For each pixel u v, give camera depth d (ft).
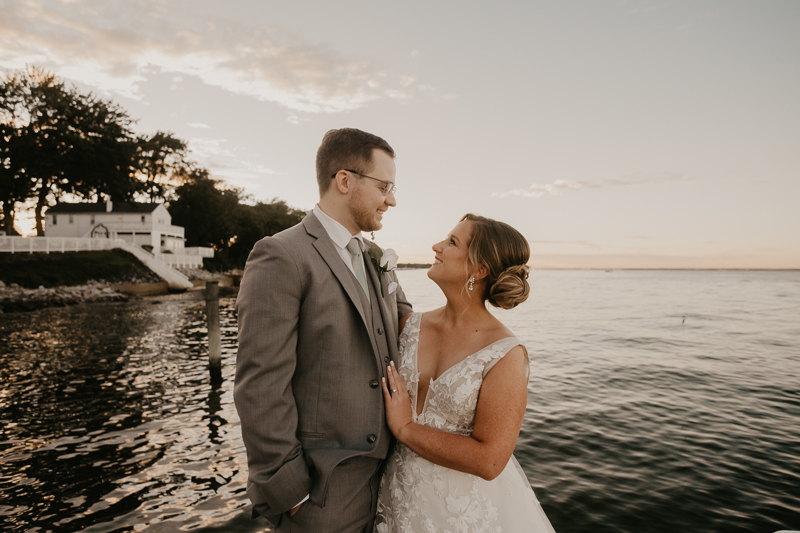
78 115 116.47
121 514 13.85
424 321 6.85
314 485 5.32
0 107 107.24
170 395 26.78
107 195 138.10
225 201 180.65
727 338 50.34
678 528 13.17
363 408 5.67
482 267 6.23
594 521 13.50
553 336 51.44
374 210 6.14
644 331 56.18
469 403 5.67
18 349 40.88
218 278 157.89
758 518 13.65
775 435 20.15
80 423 22.00
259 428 5.19
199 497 14.84
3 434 20.53
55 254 93.56
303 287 5.57
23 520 13.58
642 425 21.35
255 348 5.32
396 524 6.00
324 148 6.24
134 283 99.45
